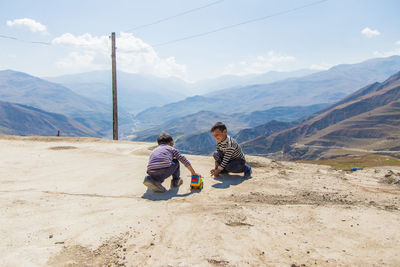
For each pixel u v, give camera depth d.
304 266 2.27
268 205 4.23
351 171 7.27
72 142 13.09
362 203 4.41
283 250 2.59
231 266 2.24
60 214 3.57
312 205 4.25
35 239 2.71
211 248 2.56
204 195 4.85
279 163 8.48
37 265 2.20
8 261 2.21
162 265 2.25
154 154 4.98
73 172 6.80
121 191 5.11
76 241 2.71
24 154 9.34
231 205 4.14
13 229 2.94
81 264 2.26
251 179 6.22
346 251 2.56
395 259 2.35
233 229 3.07
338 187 5.57
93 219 3.38
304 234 3.01
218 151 6.26
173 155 5.18
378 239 2.81
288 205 4.22
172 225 3.18
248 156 8.95
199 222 3.28
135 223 3.25
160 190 4.94
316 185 5.72
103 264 2.28
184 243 2.68
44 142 13.00
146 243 2.69
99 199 4.48
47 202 4.13
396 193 5.07
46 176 6.30
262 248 2.61
